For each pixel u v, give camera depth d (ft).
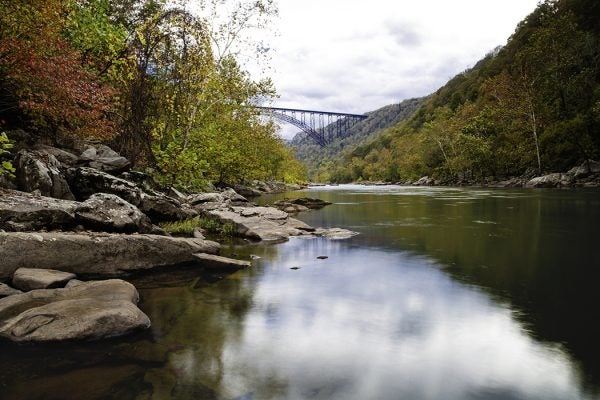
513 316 18.40
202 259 28.78
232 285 23.99
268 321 18.02
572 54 193.26
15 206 26.35
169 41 56.39
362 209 79.10
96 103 44.50
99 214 30.94
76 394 11.76
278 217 50.93
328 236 43.09
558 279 24.70
